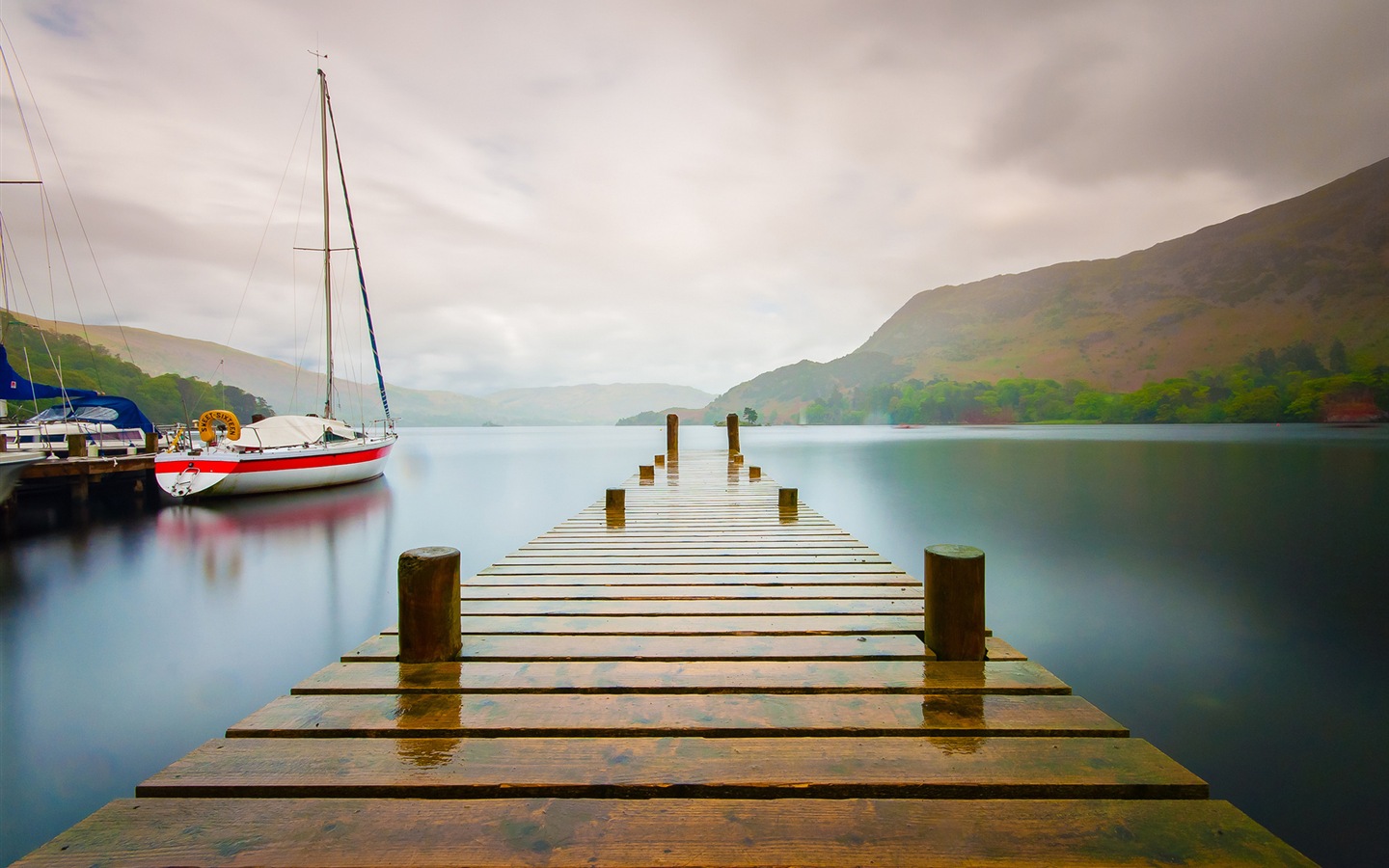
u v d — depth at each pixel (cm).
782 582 564
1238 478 3244
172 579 1269
